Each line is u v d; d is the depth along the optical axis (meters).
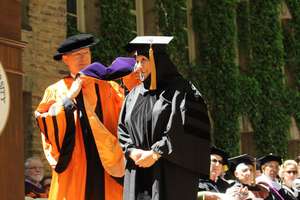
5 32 8.66
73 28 32.47
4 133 8.55
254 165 20.81
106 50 33.09
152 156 10.26
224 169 20.58
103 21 33.50
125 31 34.16
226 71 40.34
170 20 37.62
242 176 19.64
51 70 30.11
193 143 10.41
